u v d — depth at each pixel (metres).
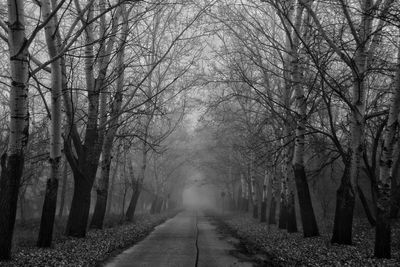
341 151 13.94
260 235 20.83
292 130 19.06
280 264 12.95
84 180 16.22
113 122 20.11
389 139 11.40
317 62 13.48
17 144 9.81
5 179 9.74
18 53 9.59
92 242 15.12
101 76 16.62
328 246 13.55
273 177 28.47
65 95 15.09
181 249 16.86
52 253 11.43
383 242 11.19
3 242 9.68
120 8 15.97
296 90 17.00
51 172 12.52
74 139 16.19
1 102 22.03
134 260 13.54
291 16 17.91
